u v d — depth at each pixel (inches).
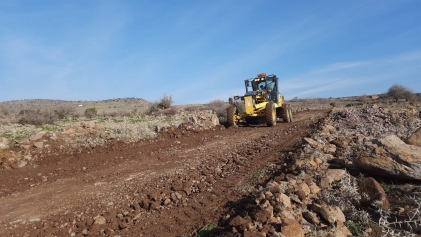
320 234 153.2
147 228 199.5
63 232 206.2
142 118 775.1
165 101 1043.9
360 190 192.4
